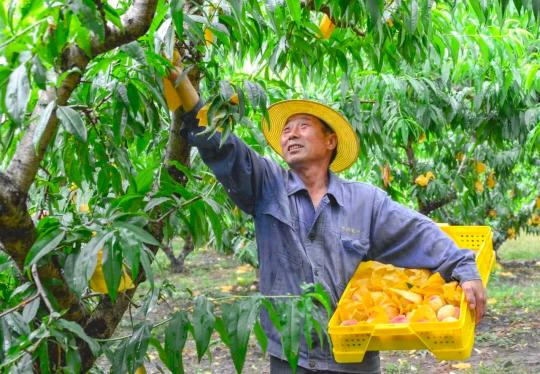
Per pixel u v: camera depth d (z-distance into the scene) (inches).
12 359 50.9
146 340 62.7
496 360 209.6
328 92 174.1
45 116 54.2
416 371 203.2
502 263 432.8
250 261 310.5
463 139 220.2
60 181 85.9
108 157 79.1
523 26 161.0
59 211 84.4
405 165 239.9
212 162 82.7
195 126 78.5
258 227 89.2
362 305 78.7
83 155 76.0
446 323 70.3
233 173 84.5
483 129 181.5
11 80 49.3
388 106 177.8
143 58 60.6
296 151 89.8
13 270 71.4
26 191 59.0
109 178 79.7
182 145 81.5
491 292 314.0
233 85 67.8
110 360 62.1
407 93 175.6
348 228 88.6
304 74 105.9
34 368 68.7
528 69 155.8
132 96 70.7
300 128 90.4
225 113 65.5
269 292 87.7
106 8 53.3
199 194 74.4
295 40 92.6
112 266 56.3
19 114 48.4
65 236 60.2
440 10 121.7
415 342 72.2
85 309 73.9
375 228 90.2
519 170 335.9
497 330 244.2
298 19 74.8
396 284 85.3
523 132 178.4
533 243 537.6
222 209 92.0
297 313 61.4
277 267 87.7
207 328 59.1
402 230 89.4
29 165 58.7
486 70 162.9
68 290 66.3
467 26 146.1
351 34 98.3
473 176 239.5
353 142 93.7
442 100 182.2
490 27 144.8
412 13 76.2
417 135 171.0
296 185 89.4
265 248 88.4
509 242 545.0
